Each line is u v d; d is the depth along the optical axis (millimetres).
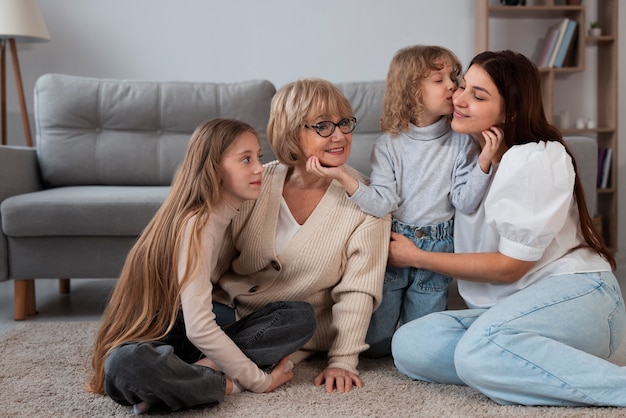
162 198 2451
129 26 3924
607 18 4027
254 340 1547
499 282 1607
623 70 4090
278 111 1655
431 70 1705
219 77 3996
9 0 3426
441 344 1566
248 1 3969
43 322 2381
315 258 1682
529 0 4156
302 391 1549
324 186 1737
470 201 1661
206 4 3955
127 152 3010
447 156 1747
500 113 1605
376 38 4039
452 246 1779
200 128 1591
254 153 1574
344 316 1660
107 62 3932
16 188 2744
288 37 4004
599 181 3979
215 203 1533
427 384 1604
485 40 3848
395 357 1646
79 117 3021
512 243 1538
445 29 4059
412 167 1759
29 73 3893
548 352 1414
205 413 1413
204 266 1479
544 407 1422
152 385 1332
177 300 1466
